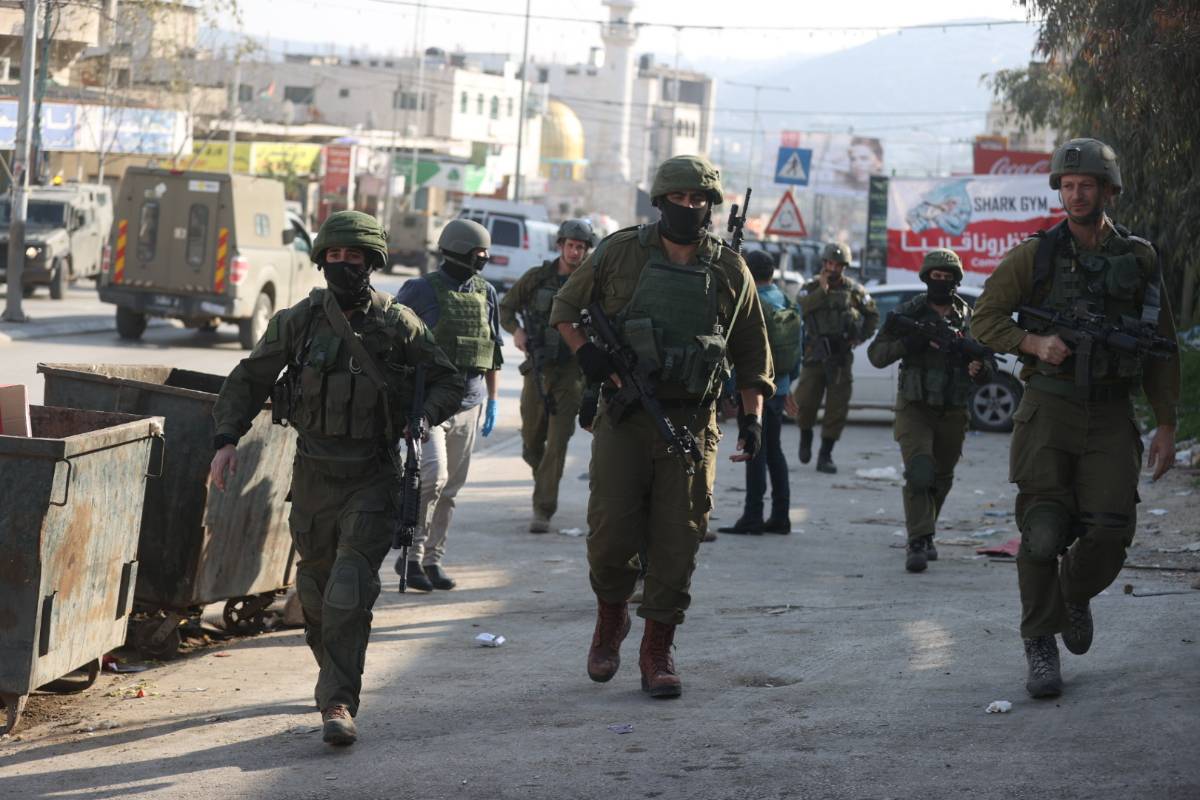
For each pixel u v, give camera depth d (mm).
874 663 6930
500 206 49531
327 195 69812
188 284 26031
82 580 6172
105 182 57812
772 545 11344
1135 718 5535
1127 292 5938
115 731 6035
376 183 72688
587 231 11289
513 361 28938
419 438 5871
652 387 6102
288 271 28328
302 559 6047
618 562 6410
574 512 12867
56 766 5508
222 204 25922
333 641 5691
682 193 6090
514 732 5816
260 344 5938
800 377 15961
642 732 5762
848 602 8758
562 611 8641
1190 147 15672
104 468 6184
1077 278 5961
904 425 10266
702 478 6289
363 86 109312
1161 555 10125
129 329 26906
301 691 6715
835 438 15992
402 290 9109
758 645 7465
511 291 11617
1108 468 5953
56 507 5816
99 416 6867
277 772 5316
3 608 5832
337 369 5785
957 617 7980
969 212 28359
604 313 6191
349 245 5754
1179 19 15172
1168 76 15109
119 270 26203
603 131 157875
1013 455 6176
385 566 10031
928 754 5270
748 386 6473
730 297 6262
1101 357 5871
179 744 5777
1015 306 6078
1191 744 5156
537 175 131250
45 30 33938
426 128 112125
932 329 10094
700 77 187125
